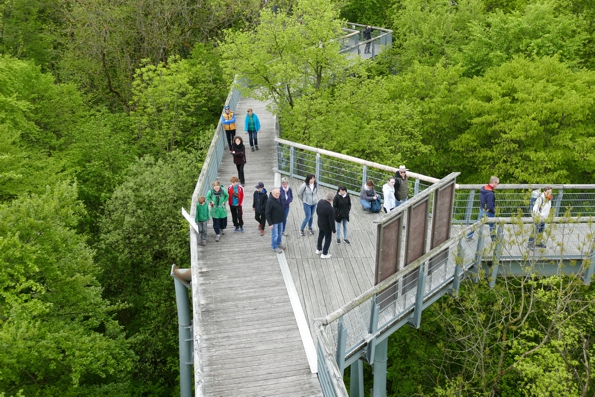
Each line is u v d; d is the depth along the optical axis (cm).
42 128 2691
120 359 1736
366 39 3741
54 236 1542
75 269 1645
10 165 2014
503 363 1931
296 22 2298
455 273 1216
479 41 3061
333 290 1164
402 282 1082
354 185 1627
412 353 2097
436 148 2648
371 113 2445
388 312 1083
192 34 3581
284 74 2098
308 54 2234
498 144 2392
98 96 3325
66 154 2506
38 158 2342
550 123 2280
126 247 2116
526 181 2220
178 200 2177
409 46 3350
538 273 1394
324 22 2252
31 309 1352
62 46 3538
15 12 3216
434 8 3509
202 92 3116
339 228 1337
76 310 1653
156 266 2222
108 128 2688
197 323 941
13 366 1403
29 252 1438
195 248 1199
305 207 1357
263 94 2228
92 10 3036
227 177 1767
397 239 1026
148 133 2917
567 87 2317
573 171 2362
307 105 2138
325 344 830
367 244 1348
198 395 778
